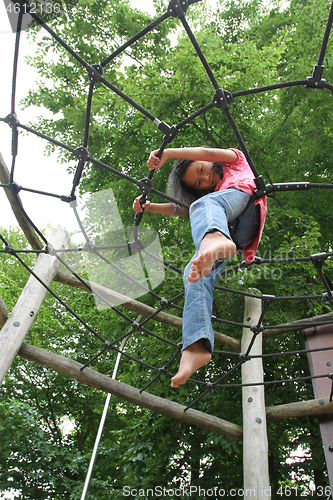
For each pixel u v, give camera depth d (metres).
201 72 5.77
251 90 1.70
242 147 1.86
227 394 5.66
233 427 3.86
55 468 8.80
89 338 11.34
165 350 5.76
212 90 6.02
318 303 6.10
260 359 4.27
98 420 11.02
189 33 1.54
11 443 8.49
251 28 8.96
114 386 3.57
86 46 7.14
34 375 10.76
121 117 7.08
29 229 3.38
